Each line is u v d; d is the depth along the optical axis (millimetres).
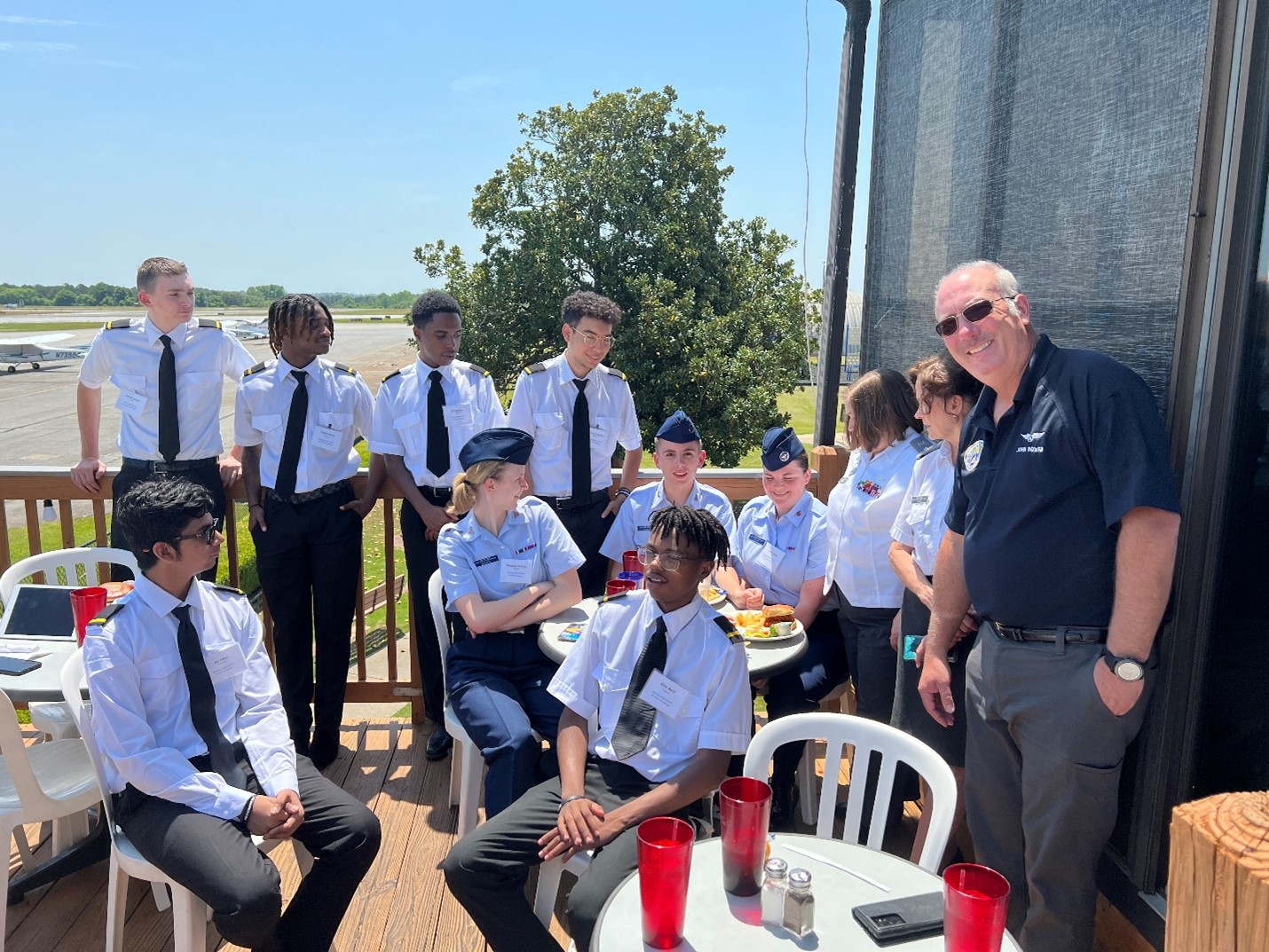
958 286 1941
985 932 1232
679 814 2127
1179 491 2076
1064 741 1867
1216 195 1964
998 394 2025
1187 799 2131
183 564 2217
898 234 4055
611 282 15953
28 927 2607
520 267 15812
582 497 3662
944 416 2490
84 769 2619
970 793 2182
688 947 1368
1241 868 772
